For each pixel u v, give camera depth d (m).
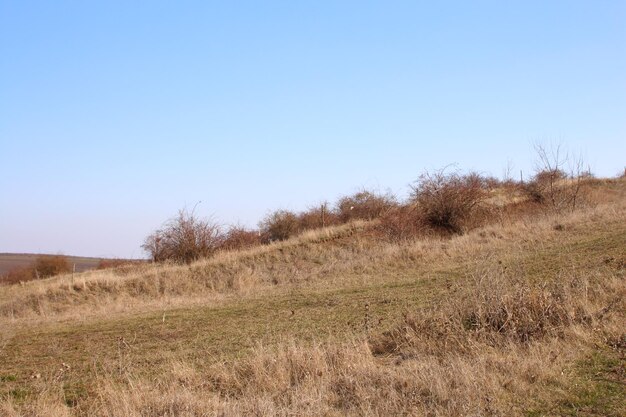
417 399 6.80
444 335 9.12
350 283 18.09
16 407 7.78
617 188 37.50
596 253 15.78
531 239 20.73
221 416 6.84
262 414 6.70
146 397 7.51
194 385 8.20
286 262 24.64
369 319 11.70
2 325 15.19
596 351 8.16
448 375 7.32
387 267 20.39
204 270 23.52
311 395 7.12
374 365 8.20
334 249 25.55
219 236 29.30
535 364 7.55
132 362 10.21
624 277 11.69
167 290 21.72
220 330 12.52
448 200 28.50
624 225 20.84
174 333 12.59
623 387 6.84
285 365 8.32
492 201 30.92
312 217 35.50
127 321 14.46
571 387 6.96
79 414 7.62
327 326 11.81
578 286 10.65
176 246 28.44
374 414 6.52
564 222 22.88
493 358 8.01
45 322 15.53
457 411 6.39
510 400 6.70
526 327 9.07
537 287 10.64
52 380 9.20
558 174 33.28
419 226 27.80
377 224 28.28
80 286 21.59
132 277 22.70
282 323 12.67
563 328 9.00
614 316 9.37
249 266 24.05
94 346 11.88
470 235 23.52
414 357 8.72
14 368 10.36
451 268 18.17
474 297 10.28
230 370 8.71
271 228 34.91
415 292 14.66
